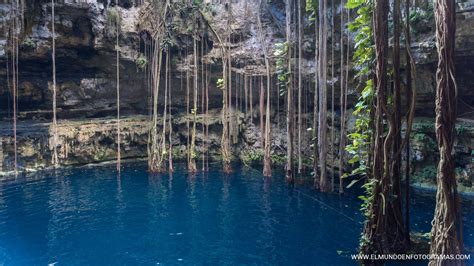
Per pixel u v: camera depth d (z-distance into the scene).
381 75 5.63
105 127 16.12
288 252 7.04
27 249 7.18
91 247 7.33
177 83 17.83
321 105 11.27
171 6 16.62
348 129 13.43
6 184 12.20
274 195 11.32
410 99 6.22
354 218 9.04
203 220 9.02
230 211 9.74
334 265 6.43
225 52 16.86
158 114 18.02
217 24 17.14
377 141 5.79
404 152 11.94
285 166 15.67
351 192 11.53
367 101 6.11
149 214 9.48
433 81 11.78
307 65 14.60
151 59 17.05
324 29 10.85
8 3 13.51
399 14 5.92
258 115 17.38
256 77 16.92
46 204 10.18
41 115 15.84
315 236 7.87
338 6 13.15
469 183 10.71
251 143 17.30
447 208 4.24
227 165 15.09
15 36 13.74
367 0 5.89
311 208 9.91
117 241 7.65
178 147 17.77
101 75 16.91
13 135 13.52
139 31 16.77
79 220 8.95
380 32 5.56
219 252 7.09
